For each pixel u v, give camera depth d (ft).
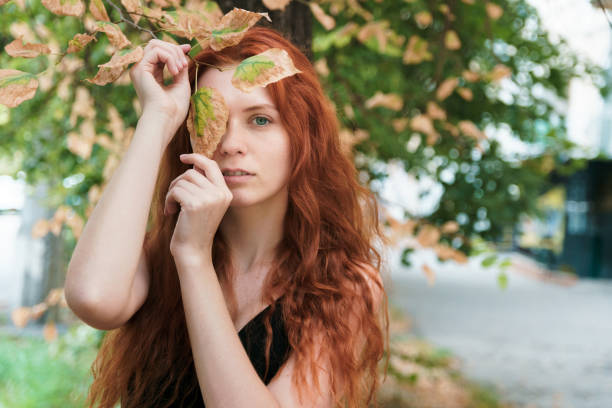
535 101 12.60
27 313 7.02
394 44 9.30
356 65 10.49
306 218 3.63
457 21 10.13
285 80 3.51
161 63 3.29
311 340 3.35
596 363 22.88
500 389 18.90
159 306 3.75
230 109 3.30
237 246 3.85
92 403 4.05
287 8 5.43
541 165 11.31
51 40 6.77
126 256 2.87
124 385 3.82
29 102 9.12
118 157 7.03
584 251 53.31
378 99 7.08
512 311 34.55
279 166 3.41
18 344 19.03
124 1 3.33
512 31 11.26
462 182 11.03
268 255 3.78
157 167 3.06
